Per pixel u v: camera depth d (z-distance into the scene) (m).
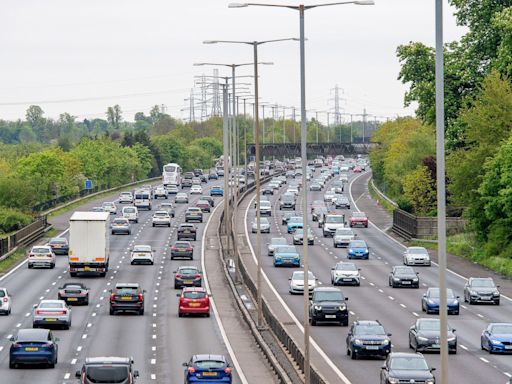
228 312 169.62
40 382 108.94
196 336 144.50
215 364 102.56
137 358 126.06
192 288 166.00
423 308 166.75
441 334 73.19
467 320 158.62
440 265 73.12
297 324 154.75
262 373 116.31
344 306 153.25
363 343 122.81
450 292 165.12
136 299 165.12
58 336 143.12
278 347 130.38
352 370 116.12
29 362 116.56
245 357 127.25
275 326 140.25
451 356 126.56
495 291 176.25
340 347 133.38
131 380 95.81
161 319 161.50
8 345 135.25
